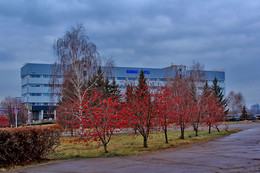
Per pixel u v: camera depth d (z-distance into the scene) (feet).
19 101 200.13
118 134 91.04
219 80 318.04
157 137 79.66
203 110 86.02
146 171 29.12
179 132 99.60
